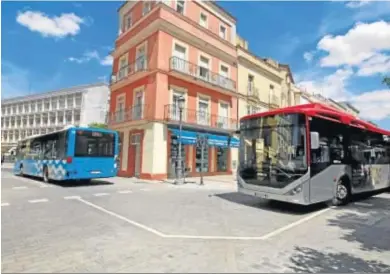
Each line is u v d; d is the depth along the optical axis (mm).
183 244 5078
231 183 17312
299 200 7984
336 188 9492
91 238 5344
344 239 5730
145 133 19922
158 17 19875
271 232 6148
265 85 29984
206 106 23125
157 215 7586
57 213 7621
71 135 14023
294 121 8398
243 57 26812
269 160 8781
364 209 9203
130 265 4047
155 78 19672
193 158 22078
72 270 3848
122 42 24438
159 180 18578
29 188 13008
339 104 53188
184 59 21453
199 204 9508
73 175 13891
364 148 11438
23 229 5922
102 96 52844
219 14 25203
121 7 25312
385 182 13039
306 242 5469
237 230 6219
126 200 10078
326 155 9023
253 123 9445
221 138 23188
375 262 4488
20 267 3934
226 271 3912
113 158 15320
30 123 65250
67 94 57719
